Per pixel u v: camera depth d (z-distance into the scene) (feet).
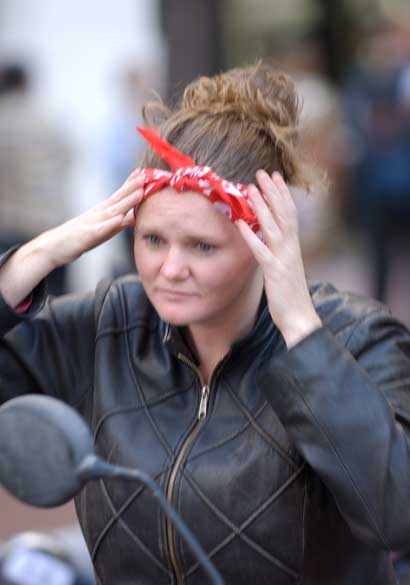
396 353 24.43
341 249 104.42
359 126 90.07
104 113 96.37
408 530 22.30
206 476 23.47
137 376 24.94
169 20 93.71
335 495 22.58
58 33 101.50
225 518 23.35
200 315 22.88
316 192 25.03
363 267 103.81
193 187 22.29
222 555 23.43
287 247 22.89
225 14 116.47
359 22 126.52
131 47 100.83
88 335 25.82
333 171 92.53
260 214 22.70
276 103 24.12
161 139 22.79
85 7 101.40
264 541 23.31
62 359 25.75
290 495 23.35
